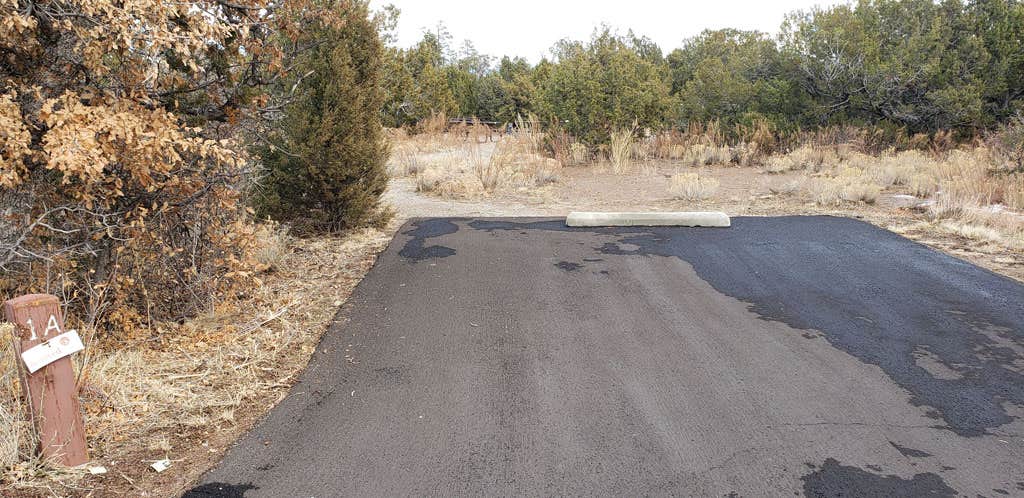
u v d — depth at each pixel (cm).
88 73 490
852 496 337
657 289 659
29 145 463
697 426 404
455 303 618
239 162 518
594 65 1727
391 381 464
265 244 727
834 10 1858
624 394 445
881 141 1695
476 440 387
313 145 838
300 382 463
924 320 581
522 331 553
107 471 355
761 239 850
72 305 544
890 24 1888
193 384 459
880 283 678
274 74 627
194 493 337
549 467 360
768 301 627
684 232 889
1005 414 423
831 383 464
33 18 435
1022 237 837
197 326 564
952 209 1004
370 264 759
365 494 336
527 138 1852
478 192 1270
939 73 1708
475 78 4156
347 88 847
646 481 348
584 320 578
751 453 375
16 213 487
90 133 422
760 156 1669
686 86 2072
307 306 621
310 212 908
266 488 341
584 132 1739
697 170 1551
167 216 567
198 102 588
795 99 1833
